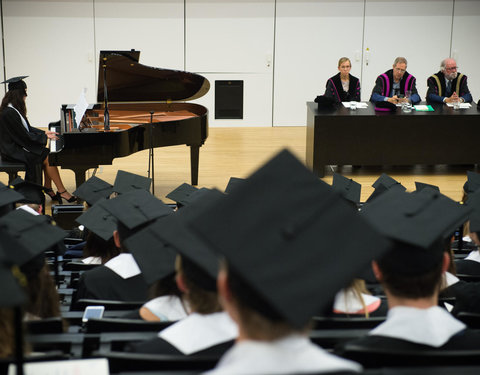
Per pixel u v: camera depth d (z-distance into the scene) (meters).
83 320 2.13
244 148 9.23
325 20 10.76
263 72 10.91
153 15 10.59
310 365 0.94
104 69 6.47
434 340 1.54
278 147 9.34
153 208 2.88
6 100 6.40
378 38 10.86
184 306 2.00
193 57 10.80
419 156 7.60
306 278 0.99
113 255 3.28
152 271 2.30
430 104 8.03
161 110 7.67
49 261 3.51
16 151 6.30
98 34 10.62
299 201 1.08
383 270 1.59
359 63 10.92
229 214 1.07
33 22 10.51
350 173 7.89
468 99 8.13
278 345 0.95
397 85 8.05
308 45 10.84
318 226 1.05
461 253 3.58
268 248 1.01
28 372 1.49
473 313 2.08
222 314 1.59
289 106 11.05
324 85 11.00
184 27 10.67
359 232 1.05
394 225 1.83
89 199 4.52
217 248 1.02
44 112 10.84
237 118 11.05
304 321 0.94
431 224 1.81
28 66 10.66
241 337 0.98
